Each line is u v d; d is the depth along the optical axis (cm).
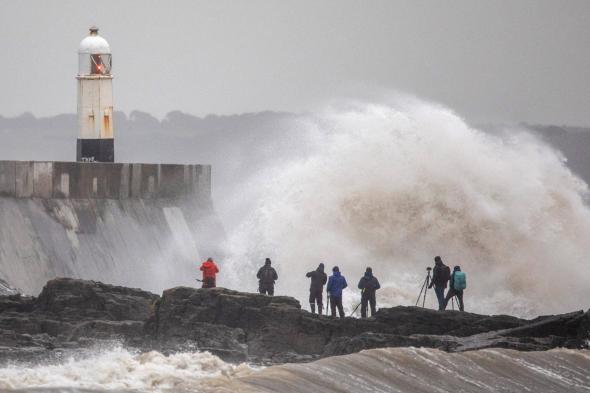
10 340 7375
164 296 8031
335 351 7600
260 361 7550
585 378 6975
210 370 6219
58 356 6925
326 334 7950
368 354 6675
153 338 7906
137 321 8019
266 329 7894
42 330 7919
